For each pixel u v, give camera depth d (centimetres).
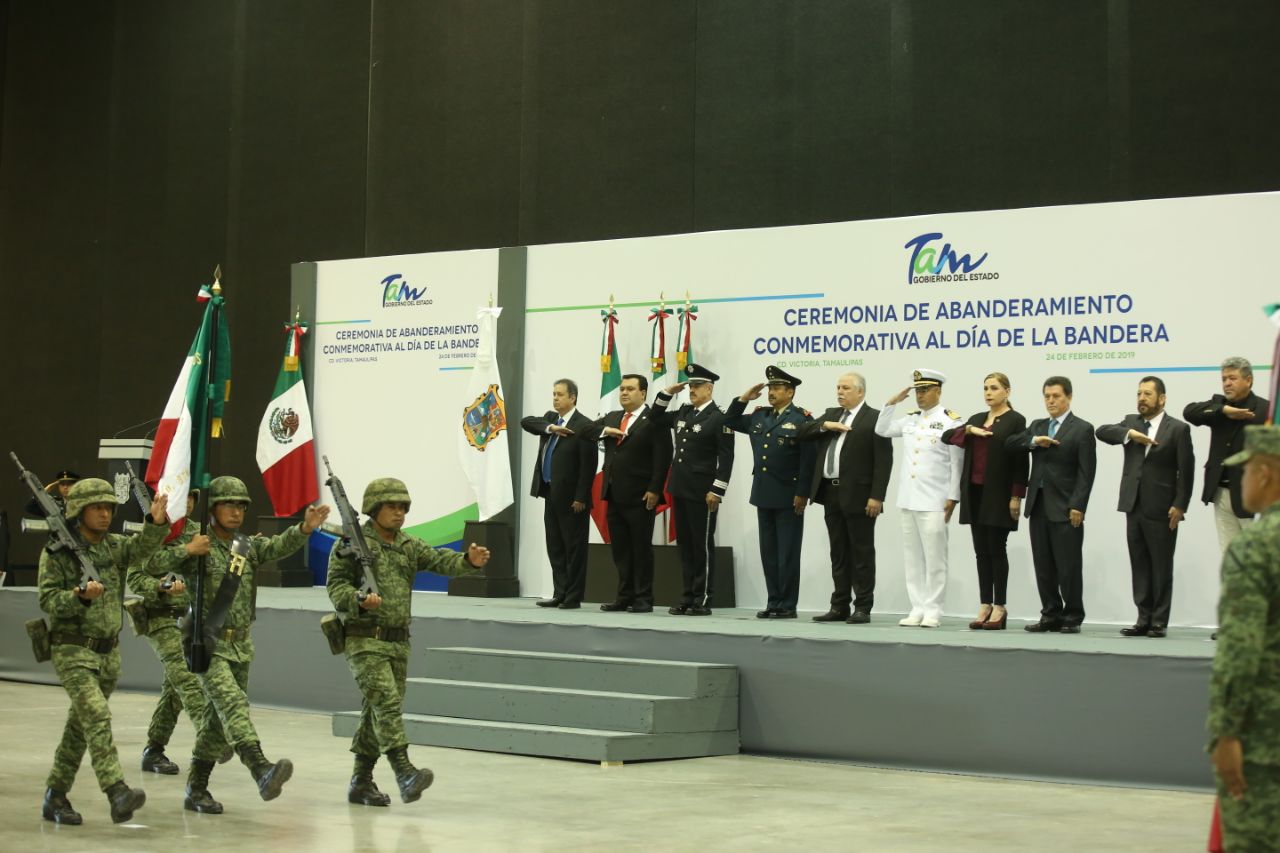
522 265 1430
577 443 1230
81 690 669
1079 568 1009
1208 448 1107
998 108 1283
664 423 1173
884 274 1252
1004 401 1047
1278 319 620
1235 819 412
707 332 1328
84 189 1834
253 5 1716
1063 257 1179
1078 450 1009
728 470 1166
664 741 920
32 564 1833
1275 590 414
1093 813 755
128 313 1788
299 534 746
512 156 1531
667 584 1256
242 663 742
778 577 1140
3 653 1370
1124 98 1230
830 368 1271
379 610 722
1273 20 1177
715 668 958
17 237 1884
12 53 1902
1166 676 837
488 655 1040
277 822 696
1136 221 1154
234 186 1712
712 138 1418
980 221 1212
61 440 1831
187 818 706
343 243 1636
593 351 1390
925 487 1063
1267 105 1177
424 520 1473
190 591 752
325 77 1661
